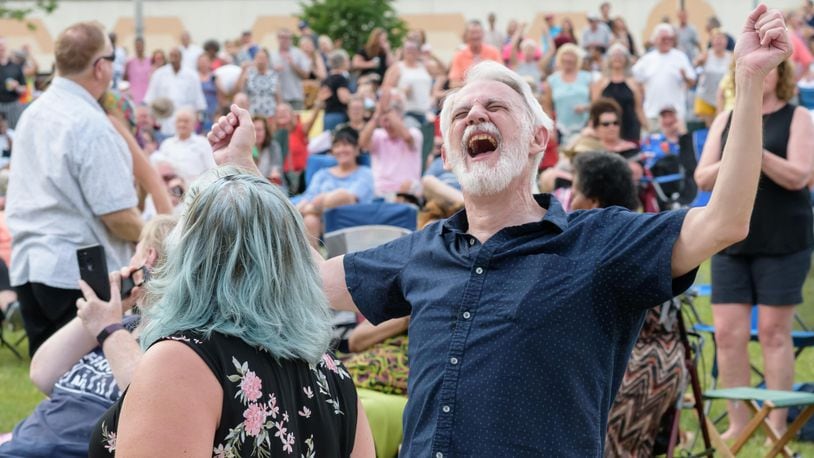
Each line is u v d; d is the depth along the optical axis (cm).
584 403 277
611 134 955
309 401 239
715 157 573
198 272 232
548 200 312
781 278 557
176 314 230
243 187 238
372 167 1173
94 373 393
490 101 303
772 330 564
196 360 222
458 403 280
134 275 385
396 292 312
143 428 217
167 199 580
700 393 466
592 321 279
